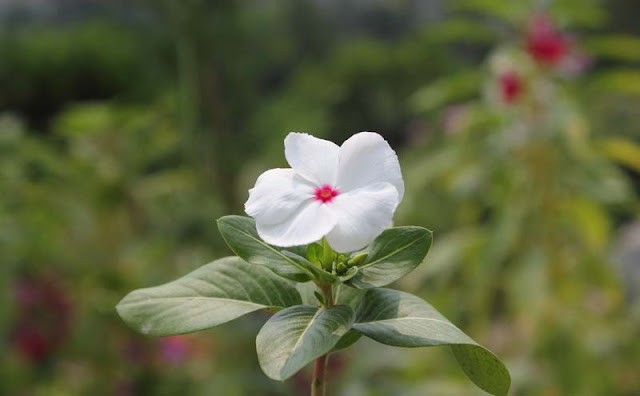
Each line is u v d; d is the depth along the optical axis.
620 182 1.07
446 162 1.12
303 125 2.04
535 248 1.06
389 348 1.01
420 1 3.03
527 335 1.06
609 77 1.08
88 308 1.06
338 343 0.37
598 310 1.19
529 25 1.05
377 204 0.35
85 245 1.10
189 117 1.34
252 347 1.03
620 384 1.09
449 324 0.36
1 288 1.00
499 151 1.06
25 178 1.11
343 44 2.66
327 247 0.37
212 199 1.28
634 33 2.89
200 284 0.38
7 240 1.03
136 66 2.15
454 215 1.47
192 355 1.05
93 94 2.19
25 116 2.18
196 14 1.33
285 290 0.38
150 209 1.19
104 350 1.04
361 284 0.36
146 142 1.16
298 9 2.66
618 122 1.87
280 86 2.55
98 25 2.23
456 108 1.22
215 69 1.43
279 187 0.35
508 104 1.03
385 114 2.43
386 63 2.45
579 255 1.09
